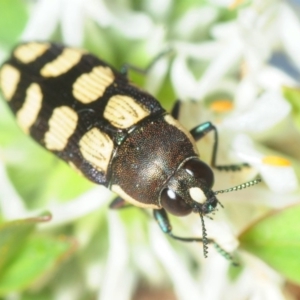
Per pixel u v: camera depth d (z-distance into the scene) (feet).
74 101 0.22
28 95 0.22
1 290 0.21
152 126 0.22
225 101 0.23
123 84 0.22
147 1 0.24
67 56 0.23
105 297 0.23
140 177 0.22
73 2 0.23
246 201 0.22
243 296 0.23
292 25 0.23
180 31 0.24
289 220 0.20
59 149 0.22
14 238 0.21
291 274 0.20
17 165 0.23
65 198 0.23
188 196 0.21
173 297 0.24
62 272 0.23
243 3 0.24
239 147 0.22
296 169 0.22
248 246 0.20
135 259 0.24
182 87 0.23
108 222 0.23
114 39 0.24
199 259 0.23
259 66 0.23
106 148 0.22
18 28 0.24
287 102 0.22
